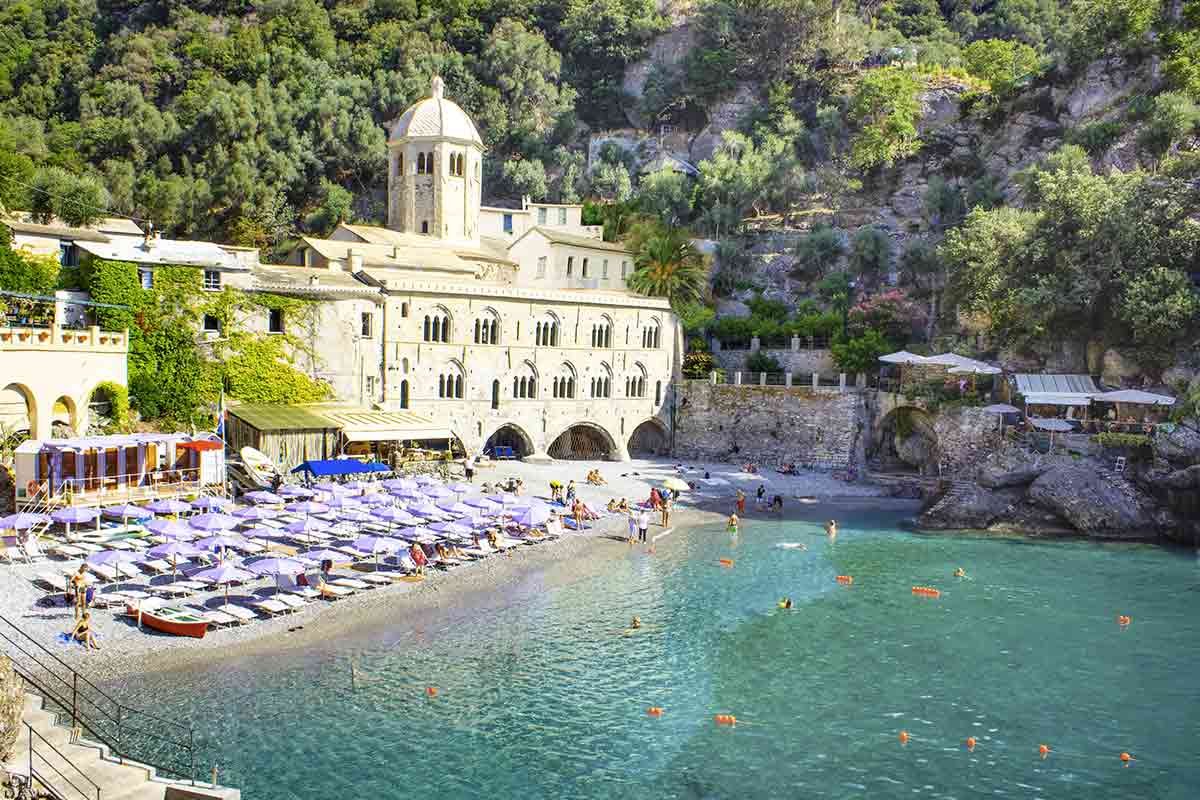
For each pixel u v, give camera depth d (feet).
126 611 130.52
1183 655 134.72
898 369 301.22
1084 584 172.45
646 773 97.14
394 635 134.10
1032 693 120.88
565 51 565.53
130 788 78.43
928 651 135.64
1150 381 261.24
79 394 180.45
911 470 289.12
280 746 98.58
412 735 103.40
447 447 257.55
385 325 243.19
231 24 514.27
